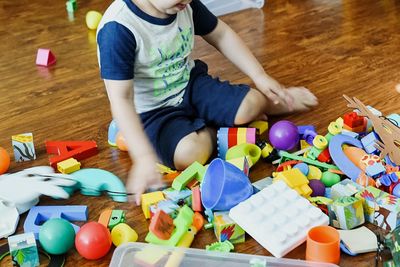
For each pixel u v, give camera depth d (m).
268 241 1.08
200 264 1.06
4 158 1.32
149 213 1.19
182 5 1.29
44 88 1.69
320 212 1.13
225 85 1.42
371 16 2.06
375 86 1.62
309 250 1.05
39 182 1.25
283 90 1.47
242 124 1.41
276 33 1.96
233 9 2.13
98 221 1.16
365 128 1.37
